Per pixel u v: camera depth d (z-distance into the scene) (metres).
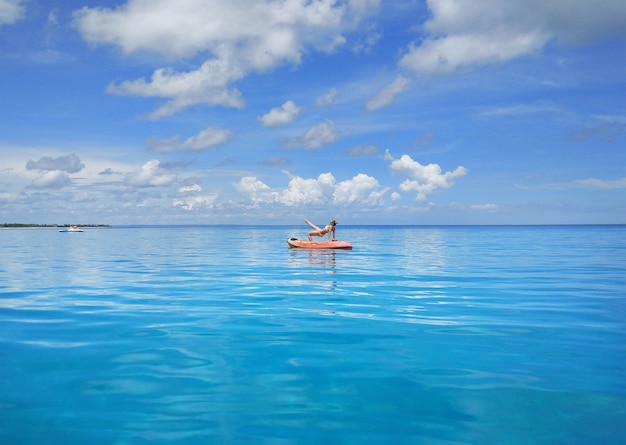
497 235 38.97
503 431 2.64
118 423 2.75
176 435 2.61
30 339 4.55
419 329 4.91
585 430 2.64
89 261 13.51
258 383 3.38
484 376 3.49
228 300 6.74
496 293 7.27
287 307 6.16
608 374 3.51
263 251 17.97
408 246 21.14
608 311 5.82
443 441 2.53
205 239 31.88
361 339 4.53
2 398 3.12
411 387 3.28
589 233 44.81
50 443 2.52
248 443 2.52
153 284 8.45
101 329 4.96
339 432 2.64
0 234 44.03
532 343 4.35
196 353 4.09
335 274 9.94
